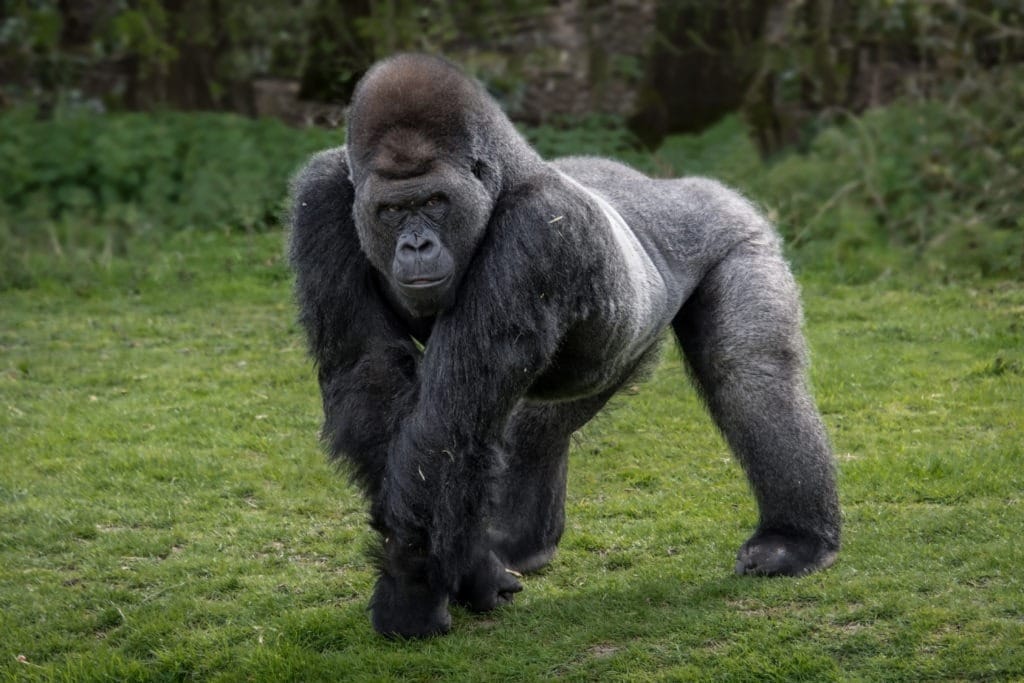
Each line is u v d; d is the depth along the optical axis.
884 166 38.41
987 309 31.55
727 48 46.00
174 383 28.59
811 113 45.66
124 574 19.72
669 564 19.20
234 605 18.44
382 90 14.48
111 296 36.09
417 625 16.81
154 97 48.66
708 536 20.30
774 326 18.12
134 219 40.91
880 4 43.84
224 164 42.28
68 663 16.91
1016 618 16.23
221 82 48.12
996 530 19.38
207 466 23.91
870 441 23.83
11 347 31.41
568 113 46.19
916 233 36.66
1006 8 42.12
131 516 21.89
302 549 20.55
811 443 17.91
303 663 16.39
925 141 39.09
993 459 22.39
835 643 15.88
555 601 17.98
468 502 15.06
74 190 41.94
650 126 46.06
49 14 47.56
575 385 17.03
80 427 25.88
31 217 41.09
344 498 22.53
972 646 15.48
